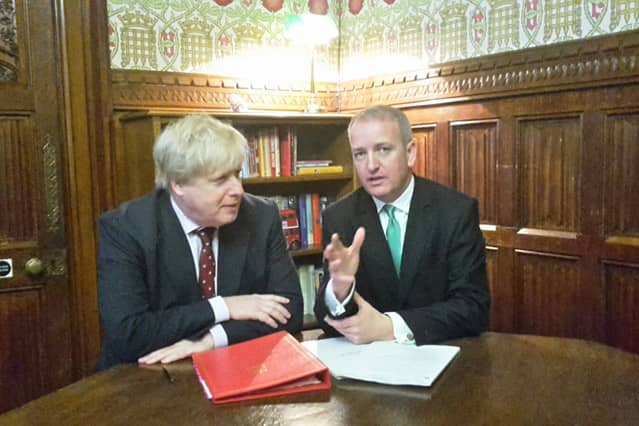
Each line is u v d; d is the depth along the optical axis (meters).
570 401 1.17
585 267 2.41
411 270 1.75
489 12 2.71
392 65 3.19
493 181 2.73
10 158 2.52
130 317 1.53
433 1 2.94
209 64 3.04
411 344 1.49
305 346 1.47
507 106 2.64
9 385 2.57
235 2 3.09
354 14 3.39
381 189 1.72
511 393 1.21
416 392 1.22
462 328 1.58
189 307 1.57
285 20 3.12
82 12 2.61
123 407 1.18
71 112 2.61
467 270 1.72
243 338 1.55
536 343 1.53
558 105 2.45
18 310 2.57
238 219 1.75
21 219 2.56
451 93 2.85
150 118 2.52
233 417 1.12
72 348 2.69
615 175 2.30
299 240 3.11
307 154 3.32
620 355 1.43
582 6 2.37
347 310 1.46
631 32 2.19
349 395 1.21
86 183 2.66
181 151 1.51
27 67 2.54
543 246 2.54
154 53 2.86
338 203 1.91
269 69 3.24
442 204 1.79
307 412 1.13
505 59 2.62
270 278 1.77
